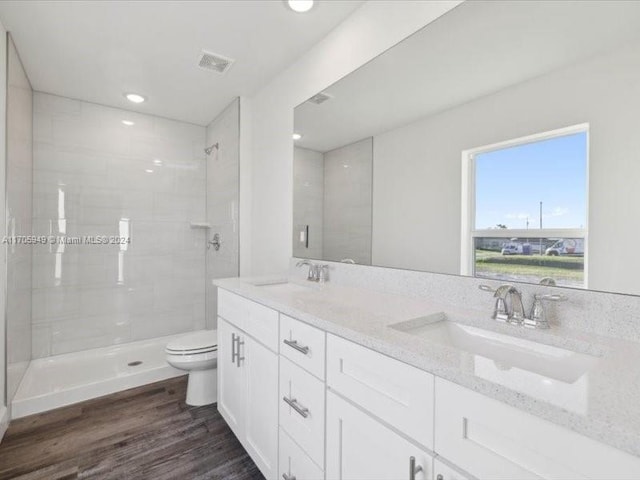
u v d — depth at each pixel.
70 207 2.83
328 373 1.07
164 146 3.29
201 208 3.52
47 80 2.52
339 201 1.96
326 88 2.01
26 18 1.81
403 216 1.60
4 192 1.92
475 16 1.29
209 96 2.83
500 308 1.11
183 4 1.72
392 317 1.12
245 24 1.89
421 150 1.51
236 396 1.72
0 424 1.80
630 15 0.92
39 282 2.70
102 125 2.97
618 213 0.93
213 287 3.35
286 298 1.44
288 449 1.28
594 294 0.98
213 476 1.54
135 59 2.24
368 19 1.72
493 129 1.24
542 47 1.11
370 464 0.92
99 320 2.98
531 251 1.13
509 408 0.62
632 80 0.91
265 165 2.66
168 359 2.14
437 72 1.43
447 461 0.72
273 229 2.56
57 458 1.66
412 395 0.80
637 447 0.47
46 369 2.57
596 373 0.70
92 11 1.76
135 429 1.92
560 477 0.56
